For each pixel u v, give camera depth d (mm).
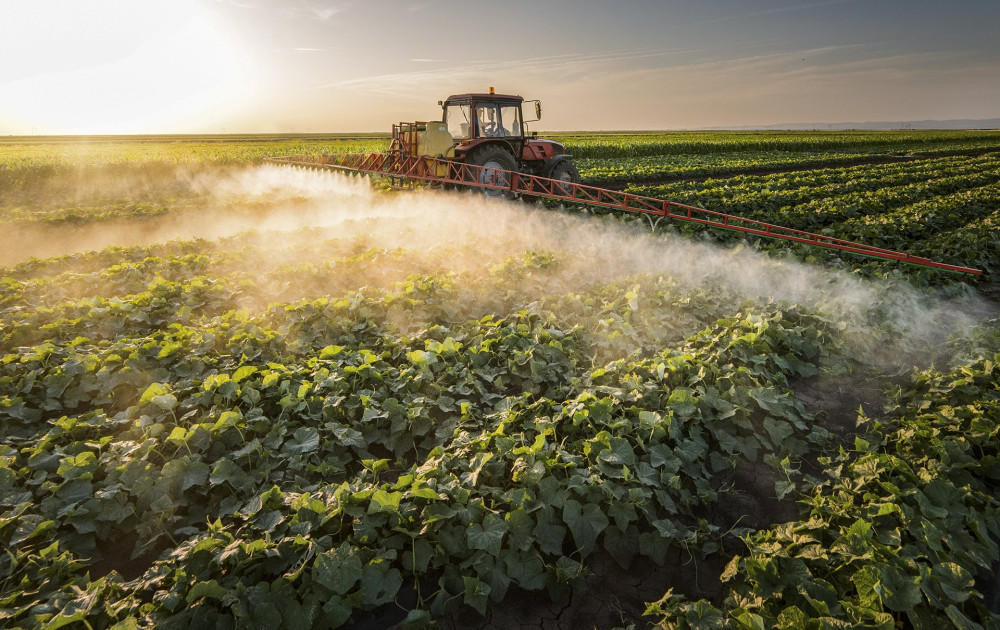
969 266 9305
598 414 4207
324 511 3295
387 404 4418
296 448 4023
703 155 41000
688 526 3605
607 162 30719
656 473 3771
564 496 3439
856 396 5219
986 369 5066
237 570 2932
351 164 17750
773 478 4082
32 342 5773
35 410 4508
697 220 9859
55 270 8484
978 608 2822
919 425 4195
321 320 6090
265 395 4672
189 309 6445
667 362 4969
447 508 3242
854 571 2967
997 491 3740
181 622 2645
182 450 4062
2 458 3799
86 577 3045
